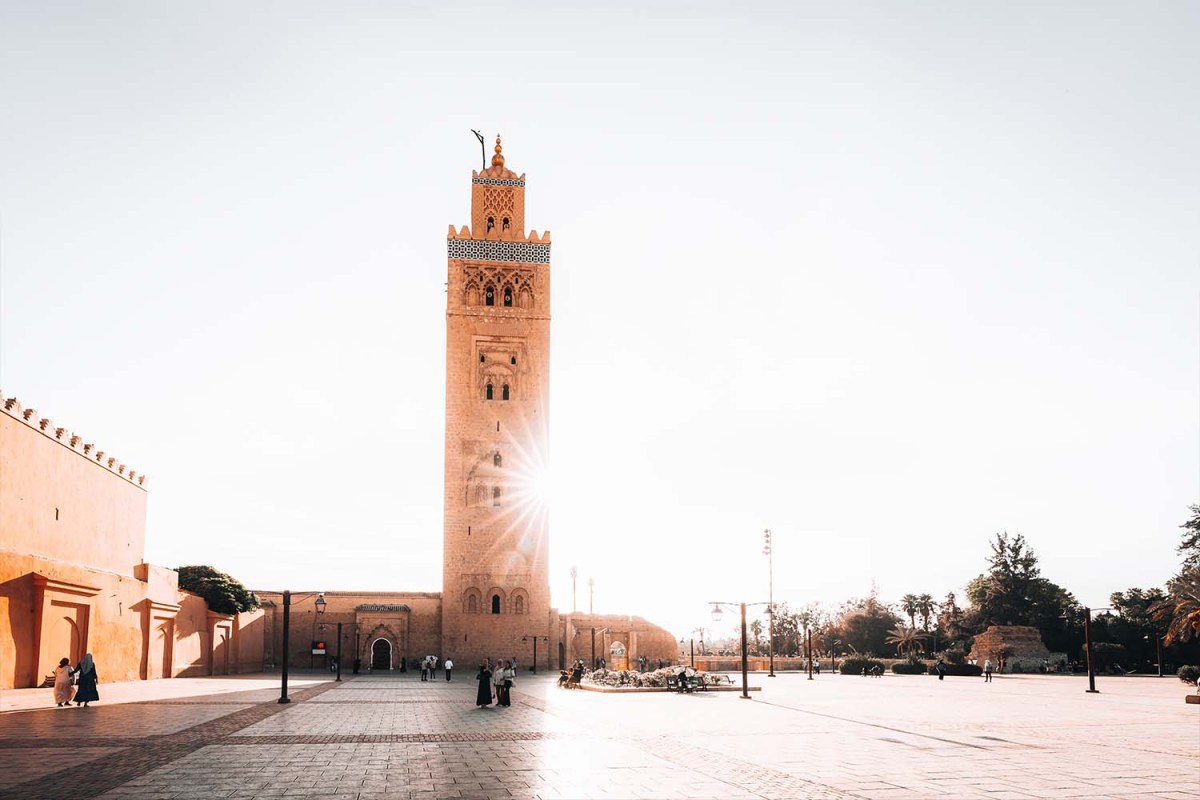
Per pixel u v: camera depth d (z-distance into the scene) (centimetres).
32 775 1555
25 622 3747
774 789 1470
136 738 2123
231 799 1343
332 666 7931
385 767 1678
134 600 4981
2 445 3634
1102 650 8881
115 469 5019
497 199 8994
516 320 8625
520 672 7769
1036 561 10750
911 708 3409
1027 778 1609
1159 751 2022
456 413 8381
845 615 12294
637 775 1609
